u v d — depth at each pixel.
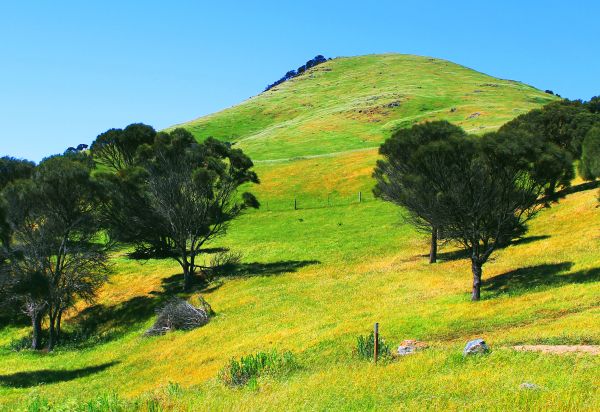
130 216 51.84
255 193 89.25
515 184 33.69
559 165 31.77
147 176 52.84
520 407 12.23
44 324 49.62
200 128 189.75
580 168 50.09
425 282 39.69
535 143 32.56
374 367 19.98
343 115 169.62
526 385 13.96
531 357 17.50
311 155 123.75
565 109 58.59
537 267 36.22
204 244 66.56
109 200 51.00
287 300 40.97
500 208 33.31
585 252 36.78
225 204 58.91
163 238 55.22
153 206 51.56
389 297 37.16
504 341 21.59
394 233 59.72
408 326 28.25
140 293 53.44
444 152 33.56
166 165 53.09
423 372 17.64
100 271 52.06
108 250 53.28
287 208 80.81
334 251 56.34
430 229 45.81
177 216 51.53
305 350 27.17
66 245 48.69
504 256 42.22
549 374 14.85
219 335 35.53
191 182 51.72
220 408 15.75
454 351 20.41
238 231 70.94
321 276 47.88
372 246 56.06
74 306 50.72
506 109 140.75
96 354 39.88
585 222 44.78
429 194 34.69
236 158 57.19
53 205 45.78
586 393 12.65
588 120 55.97
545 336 21.06
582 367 15.25
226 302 44.03
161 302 48.94
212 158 55.12
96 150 70.44
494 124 116.44
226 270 54.44
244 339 33.12
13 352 44.09
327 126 157.62
